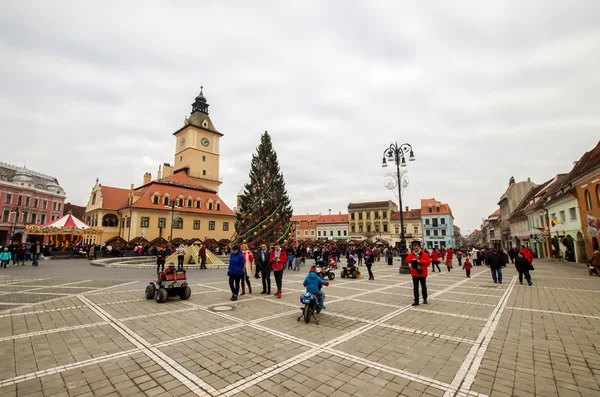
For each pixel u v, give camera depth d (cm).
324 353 495
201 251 2225
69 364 444
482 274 1889
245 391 368
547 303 912
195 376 409
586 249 2344
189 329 627
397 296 1037
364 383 389
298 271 2114
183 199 5012
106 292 1070
